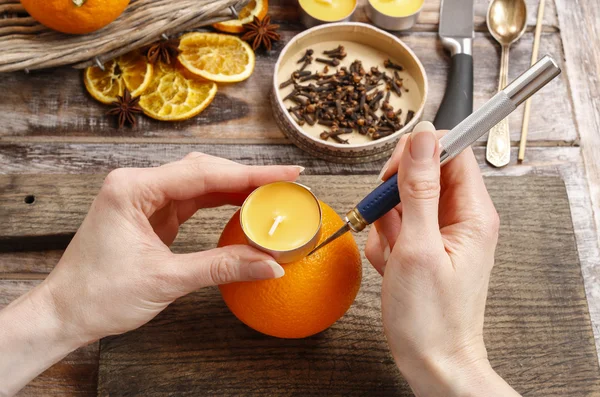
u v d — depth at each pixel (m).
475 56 0.62
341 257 0.43
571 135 0.60
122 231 0.43
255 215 0.42
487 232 0.42
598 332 0.55
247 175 0.45
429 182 0.39
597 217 0.58
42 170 0.57
